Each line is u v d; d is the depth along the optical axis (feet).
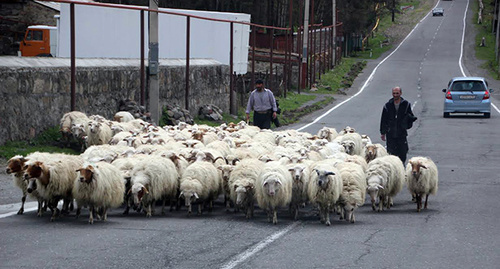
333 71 222.28
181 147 49.26
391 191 42.47
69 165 37.11
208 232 33.22
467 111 107.24
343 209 40.16
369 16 326.24
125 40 94.63
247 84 144.56
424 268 26.05
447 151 69.51
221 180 41.78
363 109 126.31
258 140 57.21
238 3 278.46
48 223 35.17
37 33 116.26
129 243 30.07
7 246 29.09
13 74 58.70
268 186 35.68
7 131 58.03
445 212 39.63
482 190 47.65
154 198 38.60
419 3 469.16
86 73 69.67
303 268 25.89
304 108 123.65
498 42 246.27
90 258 27.09
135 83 80.59
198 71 97.09
